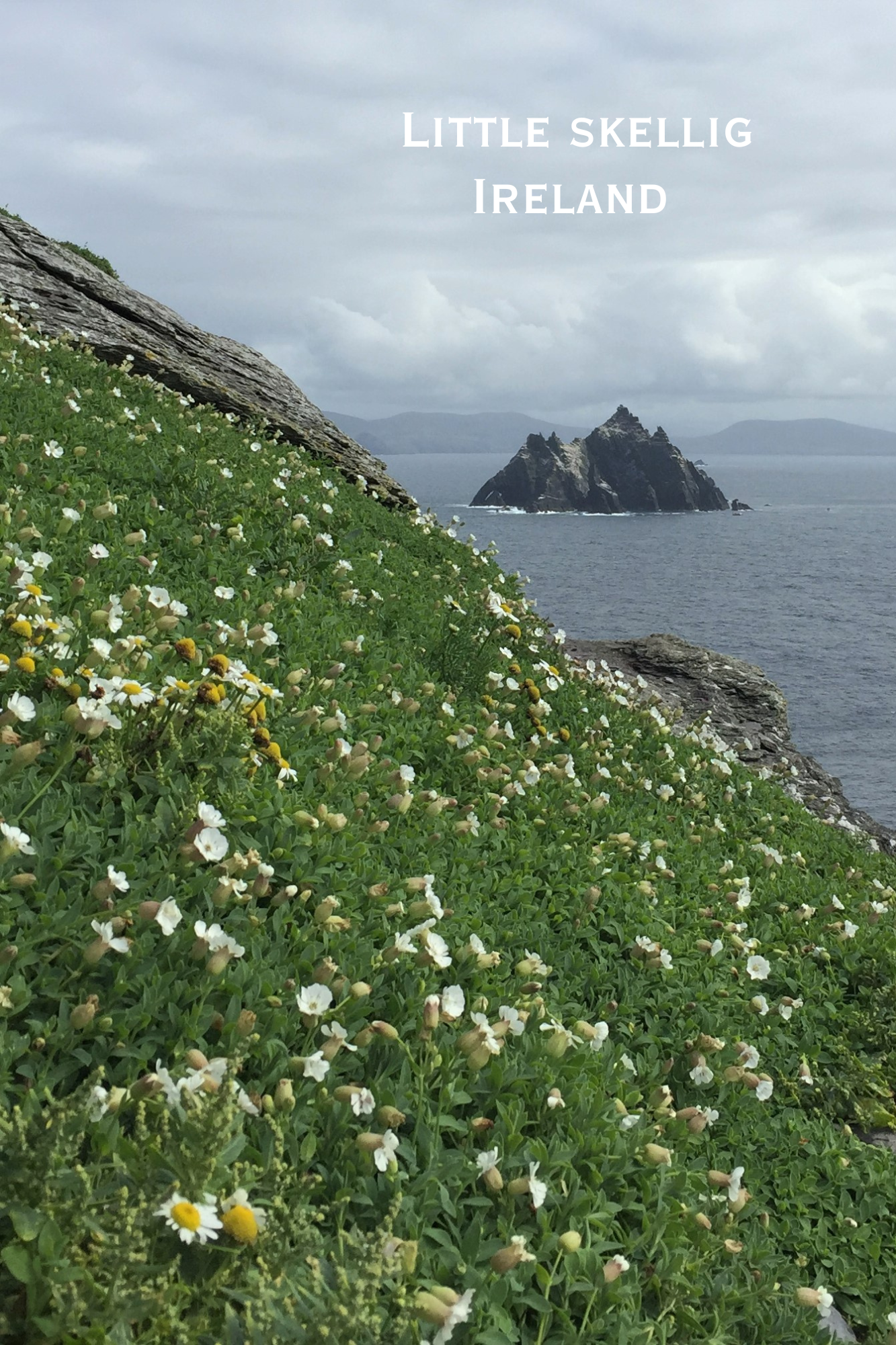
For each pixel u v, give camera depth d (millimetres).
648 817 9117
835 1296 5000
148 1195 2838
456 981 5004
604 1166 4195
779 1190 5438
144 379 15742
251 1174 3070
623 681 13148
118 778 4879
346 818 5695
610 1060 5184
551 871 7129
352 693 8055
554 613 124938
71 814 4570
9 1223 2809
